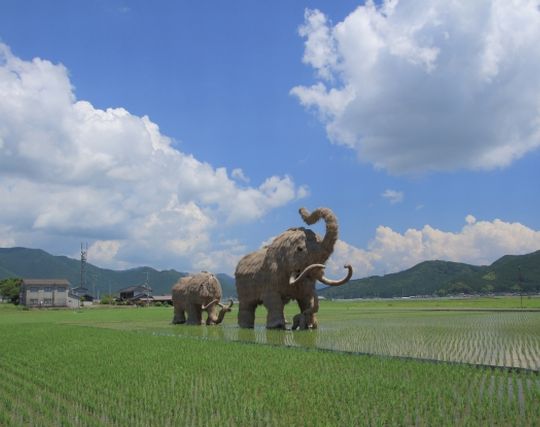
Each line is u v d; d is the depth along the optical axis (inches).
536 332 824.9
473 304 2539.4
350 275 881.5
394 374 443.8
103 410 359.3
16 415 362.3
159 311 2437.3
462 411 326.6
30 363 580.1
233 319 1430.9
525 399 344.2
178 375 473.1
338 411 331.0
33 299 3959.2
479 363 502.9
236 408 347.3
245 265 1021.8
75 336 910.4
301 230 927.0
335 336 790.5
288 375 452.1
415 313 1560.0
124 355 620.4
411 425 303.1
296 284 924.0
